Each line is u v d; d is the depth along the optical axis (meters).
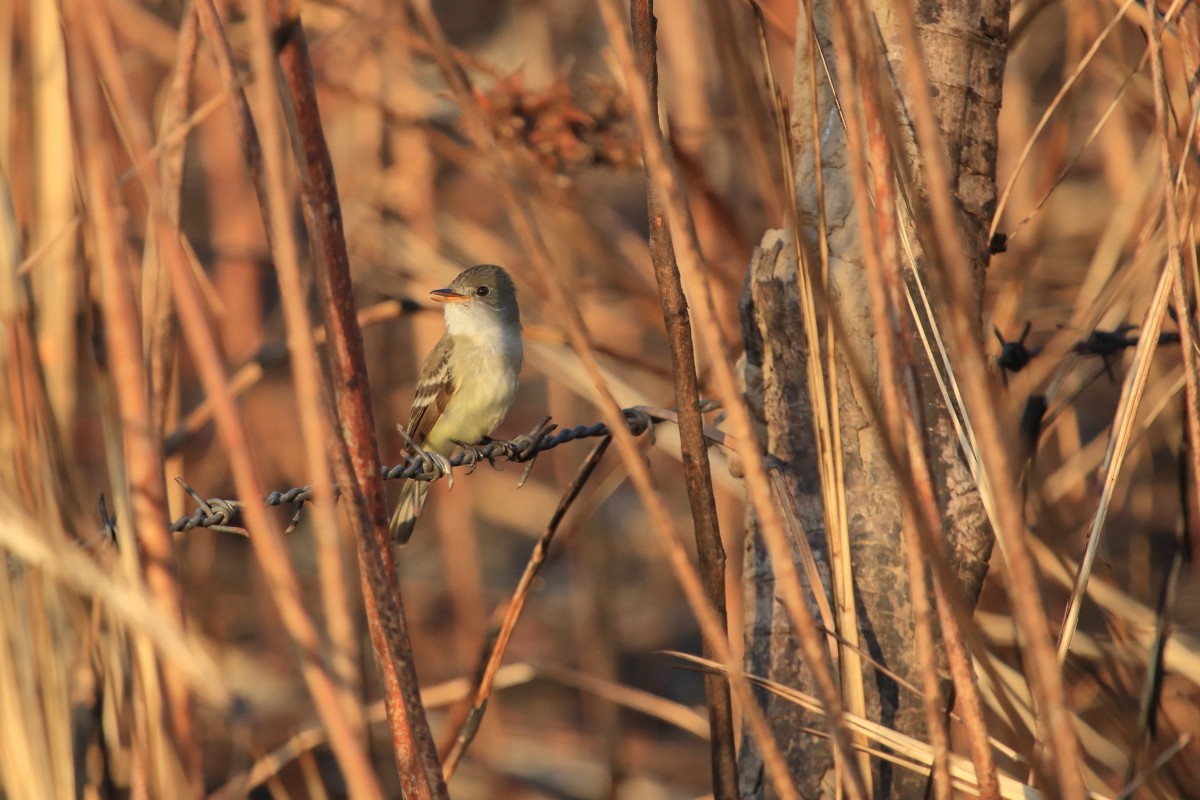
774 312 6.49
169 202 6.75
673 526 4.48
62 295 7.42
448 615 16.31
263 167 4.82
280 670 13.98
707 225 11.44
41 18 7.43
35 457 5.73
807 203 6.38
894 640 6.08
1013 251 12.28
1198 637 9.03
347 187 12.45
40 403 5.92
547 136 9.77
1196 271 5.99
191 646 4.69
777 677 6.34
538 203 11.10
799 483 6.46
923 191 5.96
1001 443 4.12
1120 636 7.95
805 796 6.16
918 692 5.62
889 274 4.59
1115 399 11.31
